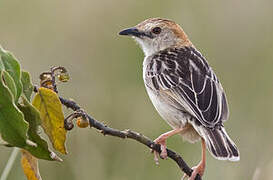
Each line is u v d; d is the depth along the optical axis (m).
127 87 13.55
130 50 13.86
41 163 12.21
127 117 13.24
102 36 14.06
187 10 14.69
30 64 13.58
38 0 14.12
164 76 10.14
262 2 14.84
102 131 6.67
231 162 12.28
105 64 13.77
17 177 10.83
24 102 5.75
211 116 9.07
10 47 13.70
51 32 13.96
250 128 13.34
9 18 13.95
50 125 6.25
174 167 12.48
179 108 9.48
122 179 12.28
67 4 14.12
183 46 11.12
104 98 13.37
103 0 14.24
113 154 12.47
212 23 14.70
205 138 8.84
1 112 5.42
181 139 12.62
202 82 9.86
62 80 6.81
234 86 14.20
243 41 14.60
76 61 13.73
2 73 5.35
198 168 8.89
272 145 12.62
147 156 12.54
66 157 12.25
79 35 14.03
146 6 14.56
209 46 14.54
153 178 12.44
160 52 11.02
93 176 12.07
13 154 7.69
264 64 14.43
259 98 13.88
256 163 12.41
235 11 14.73
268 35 14.66
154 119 13.17
